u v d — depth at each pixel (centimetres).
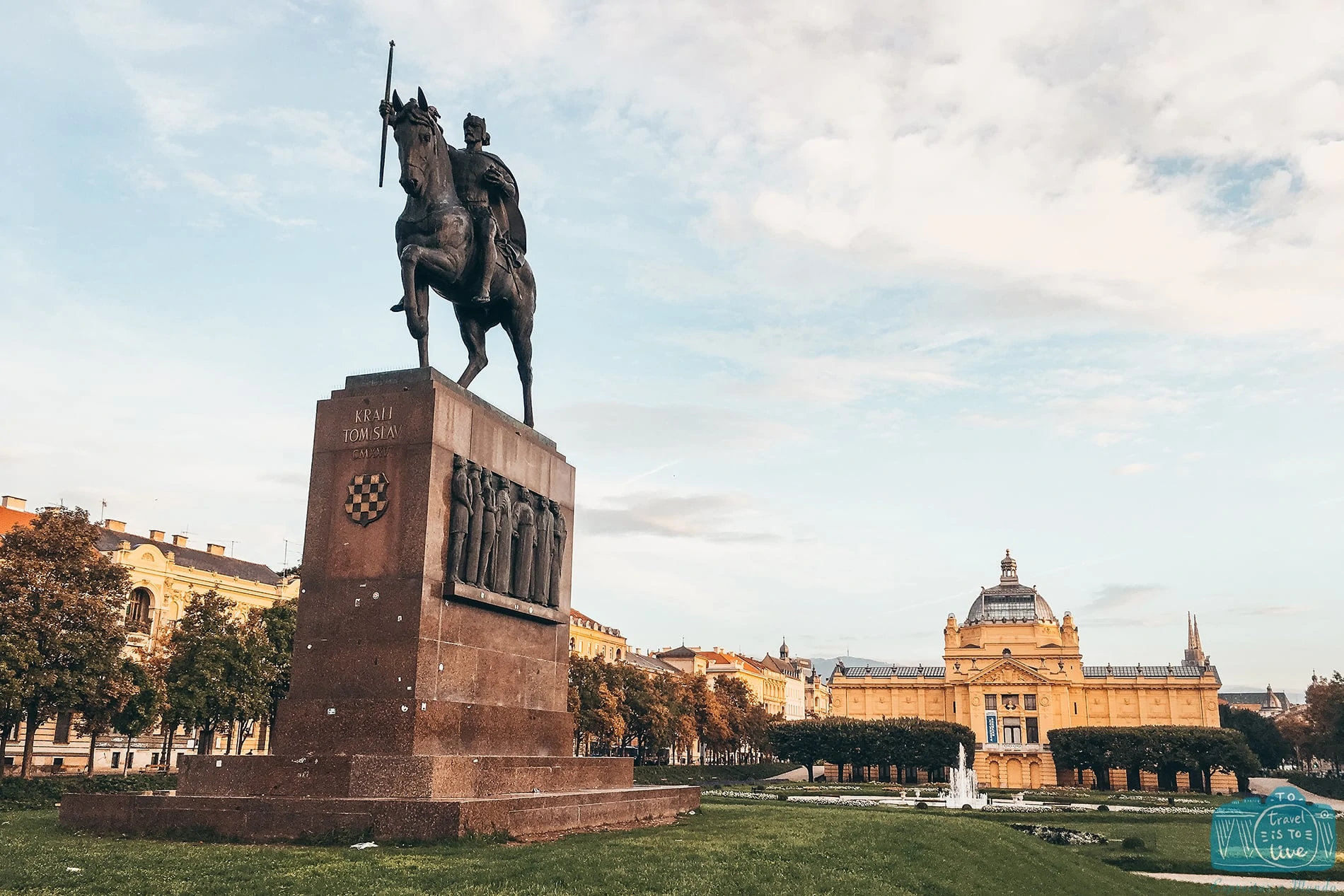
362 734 1739
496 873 1322
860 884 1587
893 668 16225
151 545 8088
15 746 6981
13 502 7806
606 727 9119
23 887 1207
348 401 1928
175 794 1733
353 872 1300
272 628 6419
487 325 2361
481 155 2273
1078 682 14575
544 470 2325
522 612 2102
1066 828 4516
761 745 15012
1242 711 16838
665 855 1592
